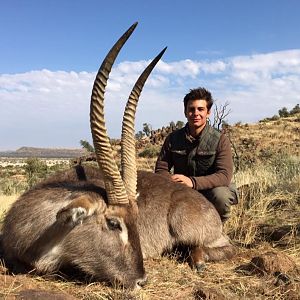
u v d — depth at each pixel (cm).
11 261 172
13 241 168
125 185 165
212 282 166
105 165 155
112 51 148
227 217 222
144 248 191
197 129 216
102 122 153
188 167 221
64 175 190
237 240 225
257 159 606
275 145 973
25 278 155
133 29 145
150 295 151
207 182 210
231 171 216
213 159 217
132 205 161
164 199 197
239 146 932
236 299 148
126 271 156
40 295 132
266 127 1296
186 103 217
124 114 170
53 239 162
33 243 164
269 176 363
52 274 164
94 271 161
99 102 152
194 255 188
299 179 318
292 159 479
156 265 184
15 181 686
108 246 158
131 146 169
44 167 758
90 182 179
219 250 195
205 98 214
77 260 162
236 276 171
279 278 164
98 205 158
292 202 274
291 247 208
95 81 152
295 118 1509
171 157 227
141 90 170
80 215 151
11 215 173
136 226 160
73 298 135
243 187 308
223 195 214
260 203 265
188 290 157
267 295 154
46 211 164
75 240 160
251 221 244
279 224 240
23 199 176
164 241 195
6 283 147
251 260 180
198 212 195
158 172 225
